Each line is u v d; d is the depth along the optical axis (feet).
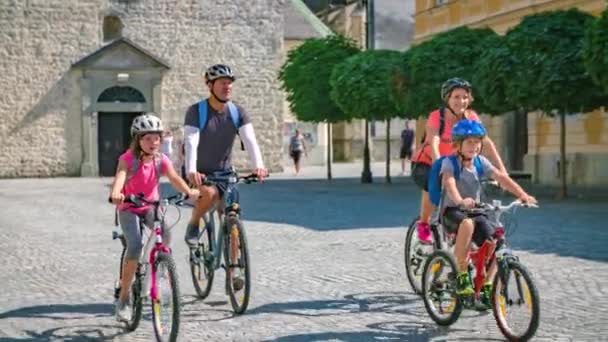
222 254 34.78
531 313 26.68
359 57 117.08
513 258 27.81
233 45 159.63
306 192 106.83
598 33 72.38
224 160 34.58
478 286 28.89
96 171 154.81
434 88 96.94
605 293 36.27
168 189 109.81
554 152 107.14
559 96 80.02
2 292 39.24
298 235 59.98
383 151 237.66
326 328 30.78
